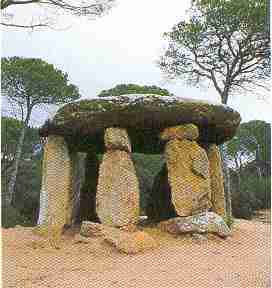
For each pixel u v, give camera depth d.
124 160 9.49
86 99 9.64
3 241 8.87
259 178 23.38
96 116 9.55
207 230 9.07
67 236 9.47
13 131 19.53
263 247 8.73
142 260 7.99
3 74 17.64
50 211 9.89
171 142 9.79
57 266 7.72
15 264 7.64
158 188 10.99
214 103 9.88
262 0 16.25
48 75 18.06
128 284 6.90
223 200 10.40
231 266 7.71
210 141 10.66
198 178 9.73
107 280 7.10
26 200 16.86
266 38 16.19
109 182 9.45
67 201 10.05
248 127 27.27
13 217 14.27
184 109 9.60
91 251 8.42
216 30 16.75
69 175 10.18
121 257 8.17
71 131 9.95
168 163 9.77
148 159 17.59
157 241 8.89
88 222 9.07
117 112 9.45
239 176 23.50
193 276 7.23
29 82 17.88
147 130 9.94
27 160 19.75
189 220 9.20
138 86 19.00
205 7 16.97
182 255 8.23
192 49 17.23
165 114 9.56
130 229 9.16
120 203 9.27
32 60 18.14
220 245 8.80
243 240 9.23
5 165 18.81
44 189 10.08
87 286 6.85
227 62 16.84
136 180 9.48
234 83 16.77
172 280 7.07
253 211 18.03
